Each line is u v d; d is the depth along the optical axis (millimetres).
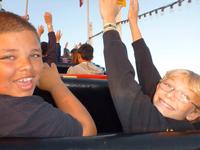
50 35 4883
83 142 888
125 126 2031
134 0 2463
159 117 1951
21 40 1122
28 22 1206
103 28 2117
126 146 899
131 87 1986
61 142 880
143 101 1965
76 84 2168
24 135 1083
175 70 2053
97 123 2248
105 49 2051
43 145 858
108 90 2256
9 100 1105
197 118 2066
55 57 4859
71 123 1248
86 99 2203
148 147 911
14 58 1128
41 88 1833
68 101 1688
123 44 2092
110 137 932
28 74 1148
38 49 1185
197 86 1967
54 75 1862
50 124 1149
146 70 2346
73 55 6406
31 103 1141
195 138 974
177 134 988
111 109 2275
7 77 1127
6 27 1106
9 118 1077
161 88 2037
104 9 2133
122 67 2004
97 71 5754
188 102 1973
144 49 2385
